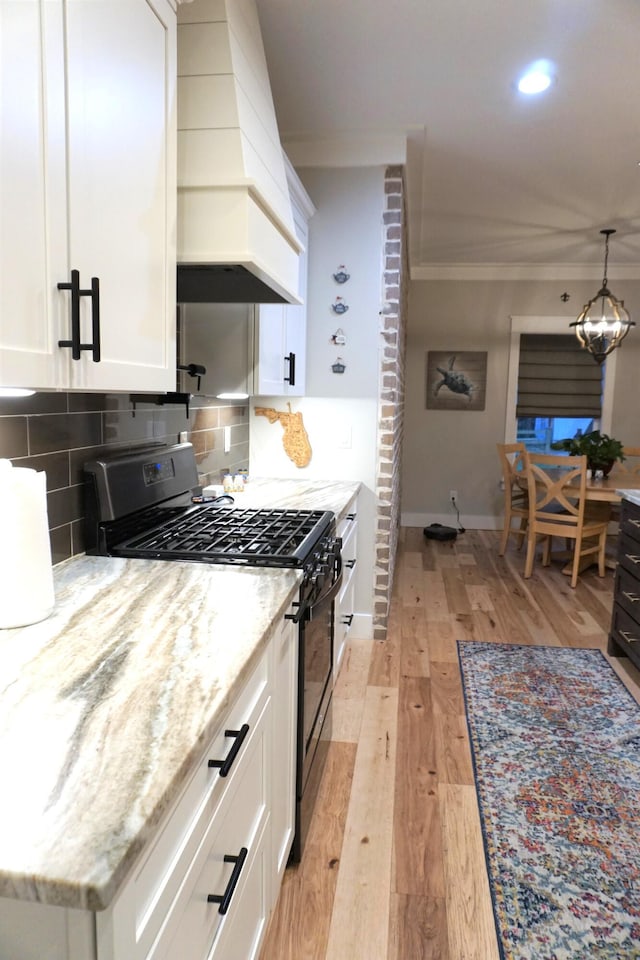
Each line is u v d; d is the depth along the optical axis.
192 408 2.62
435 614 4.02
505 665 3.24
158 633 1.24
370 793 2.19
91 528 1.81
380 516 3.47
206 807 0.99
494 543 5.98
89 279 1.15
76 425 1.75
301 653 1.72
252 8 2.00
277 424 3.49
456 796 2.18
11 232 0.93
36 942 0.70
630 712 2.77
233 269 1.73
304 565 1.72
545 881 1.80
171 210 1.54
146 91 1.38
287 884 1.78
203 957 1.01
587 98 2.79
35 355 1.00
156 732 0.89
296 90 2.77
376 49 2.42
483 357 6.35
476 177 3.78
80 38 1.10
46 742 0.86
